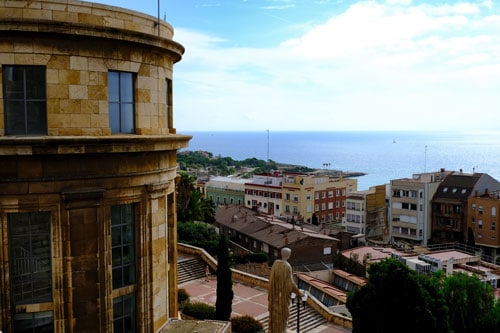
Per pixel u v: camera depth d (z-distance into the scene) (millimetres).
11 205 19562
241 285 49375
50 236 20453
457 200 105750
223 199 141500
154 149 22422
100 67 20641
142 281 23047
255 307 42719
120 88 21734
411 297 34156
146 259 23203
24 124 19703
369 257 74625
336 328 41844
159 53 23250
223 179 151750
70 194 20094
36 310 20344
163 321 24766
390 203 112938
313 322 42531
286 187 120750
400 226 111188
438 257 72375
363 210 113625
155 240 23688
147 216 23141
